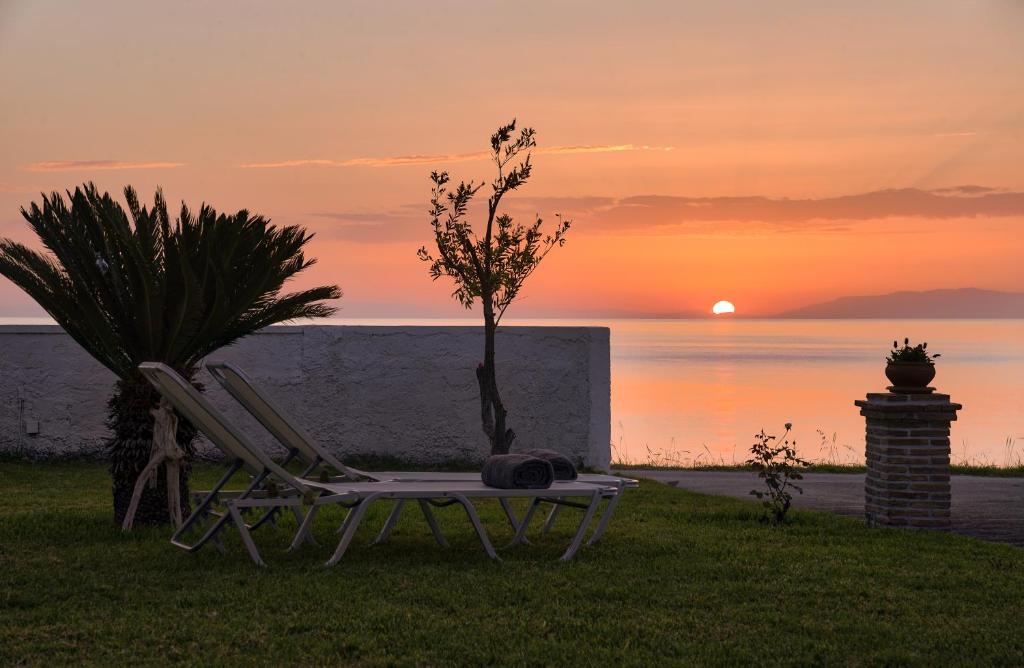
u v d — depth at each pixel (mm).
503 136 12984
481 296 13055
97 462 14234
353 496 7430
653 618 6160
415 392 14562
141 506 9148
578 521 9773
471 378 14547
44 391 14297
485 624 5980
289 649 5516
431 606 6371
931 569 7539
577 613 6270
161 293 9094
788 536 8938
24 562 7516
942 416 9344
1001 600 6664
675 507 10766
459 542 8594
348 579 7020
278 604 6344
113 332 9477
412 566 7473
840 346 167250
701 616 6227
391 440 14586
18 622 5949
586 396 14555
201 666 5223
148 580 6953
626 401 52375
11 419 14273
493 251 13047
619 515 10195
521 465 7762
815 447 28359
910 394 9484
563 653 5473
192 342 9547
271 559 7703
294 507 8281
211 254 9523
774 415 43031
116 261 9398
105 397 14305
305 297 10297
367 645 5559
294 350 14562
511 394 14562
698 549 8219
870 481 9734
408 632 5797
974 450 27281
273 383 14539
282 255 9789
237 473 13367
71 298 9367
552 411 14547
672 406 48875
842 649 5609
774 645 5664
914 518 9344
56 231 9422
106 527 9039
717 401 52406
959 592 6863
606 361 14609
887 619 6203
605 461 14570
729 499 11562
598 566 7531
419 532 9086
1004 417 41562
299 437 8430
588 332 14547
